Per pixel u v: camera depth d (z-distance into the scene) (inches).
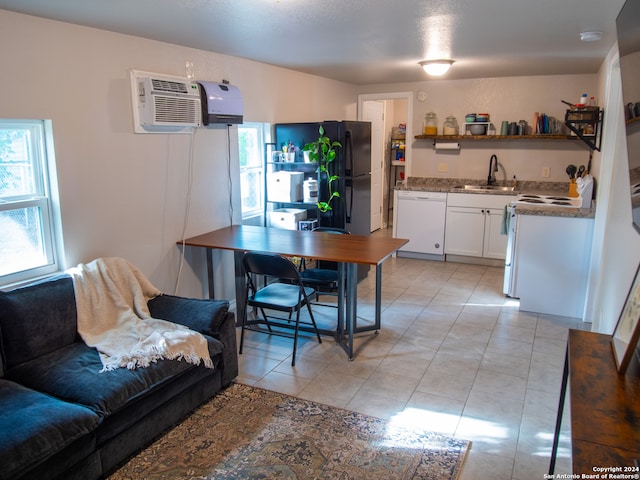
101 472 83.8
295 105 206.7
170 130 139.7
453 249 231.8
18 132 106.2
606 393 57.5
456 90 241.8
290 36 130.6
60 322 102.5
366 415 105.0
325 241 144.9
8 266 107.3
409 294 186.2
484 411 106.5
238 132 177.5
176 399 100.6
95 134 118.6
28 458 69.9
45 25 105.0
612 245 117.7
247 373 124.5
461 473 86.9
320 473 86.8
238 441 96.2
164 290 144.3
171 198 143.2
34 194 110.3
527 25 119.5
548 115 225.9
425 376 122.3
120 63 123.6
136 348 97.3
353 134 189.5
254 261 128.6
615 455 46.1
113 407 83.7
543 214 159.6
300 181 191.2
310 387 117.2
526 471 87.3
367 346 139.9
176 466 89.0
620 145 116.4
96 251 122.1
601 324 124.0
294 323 157.3
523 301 167.5
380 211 309.0
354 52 158.2
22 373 92.9
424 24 117.8
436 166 254.4
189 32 123.3
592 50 155.9
